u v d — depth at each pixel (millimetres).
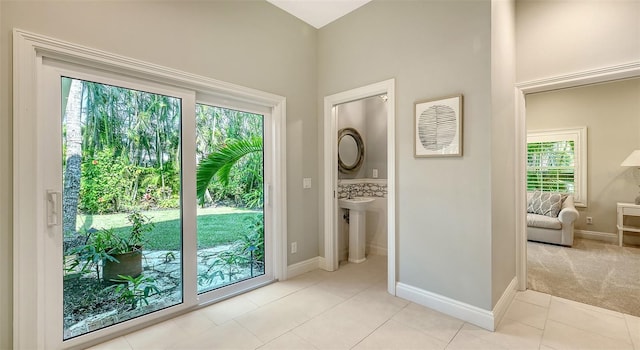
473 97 2086
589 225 4637
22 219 1566
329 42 3168
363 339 1896
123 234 1992
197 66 2264
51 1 1631
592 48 2227
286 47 2949
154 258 2131
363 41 2826
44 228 1662
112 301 1945
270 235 2920
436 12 2283
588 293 2586
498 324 2061
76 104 1783
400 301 2449
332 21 3127
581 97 4703
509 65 2424
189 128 2285
